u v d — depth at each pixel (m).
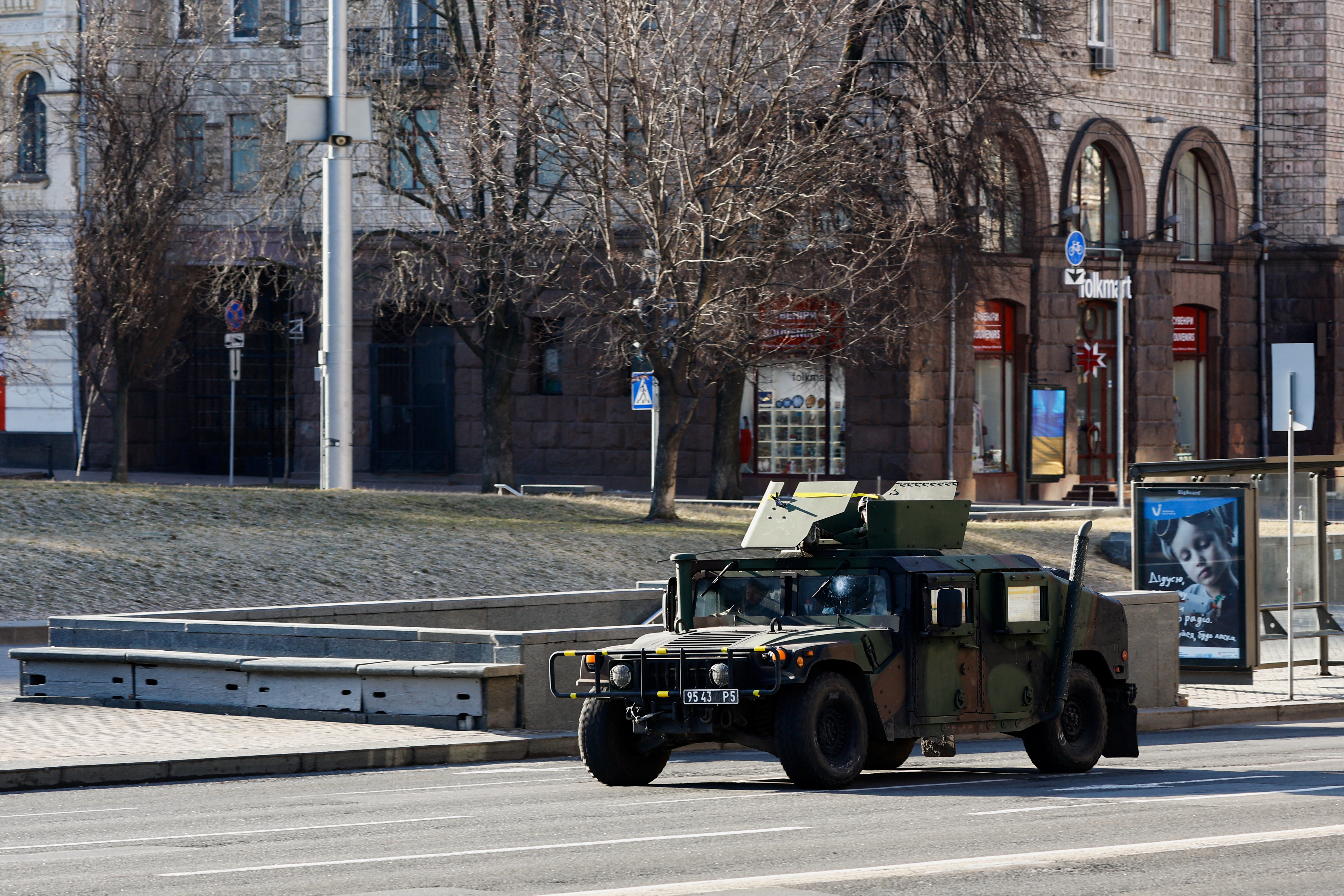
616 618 40.12
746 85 55.62
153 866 16.77
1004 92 64.00
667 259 53.28
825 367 72.81
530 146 59.38
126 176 67.75
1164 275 85.25
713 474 65.69
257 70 82.12
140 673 32.94
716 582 25.25
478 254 62.44
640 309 55.62
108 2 73.44
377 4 73.19
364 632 31.33
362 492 55.91
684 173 52.53
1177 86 86.50
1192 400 88.44
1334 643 45.53
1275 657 43.16
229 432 89.62
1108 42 83.31
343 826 19.83
